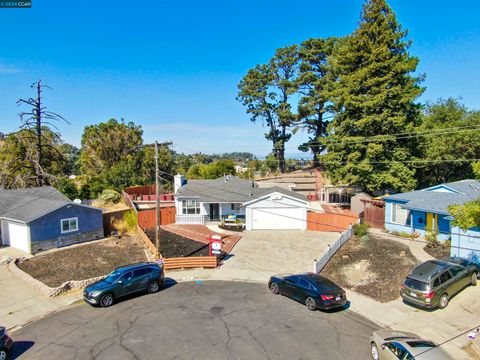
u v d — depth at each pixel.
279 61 59.12
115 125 70.62
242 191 38.47
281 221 34.59
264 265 24.34
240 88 62.03
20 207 29.23
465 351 13.18
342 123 37.94
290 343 13.62
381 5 36.06
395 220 30.50
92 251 27.02
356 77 36.44
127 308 17.22
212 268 23.84
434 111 46.56
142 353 12.92
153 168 70.00
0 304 17.88
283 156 64.62
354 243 27.77
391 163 35.72
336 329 14.88
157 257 24.95
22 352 13.20
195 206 37.09
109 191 45.47
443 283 16.81
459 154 37.81
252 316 16.09
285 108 59.25
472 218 16.22
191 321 15.56
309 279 17.61
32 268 23.00
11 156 44.31
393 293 18.86
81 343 13.77
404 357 11.01
